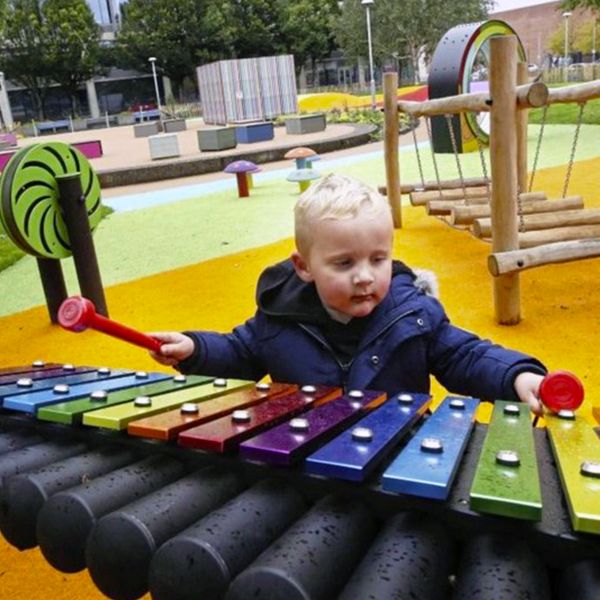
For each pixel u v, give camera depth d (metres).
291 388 1.46
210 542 0.89
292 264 1.81
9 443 1.40
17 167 3.71
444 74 8.59
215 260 5.33
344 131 16.78
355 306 1.50
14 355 3.70
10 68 42.97
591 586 0.81
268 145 14.89
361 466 0.96
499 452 0.99
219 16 42.78
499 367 1.54
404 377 1.67
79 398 1.43
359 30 40.22
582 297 3.76
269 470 1.08
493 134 3.32
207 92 28.23
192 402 1.38
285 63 26.22
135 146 19.02
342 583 0.88
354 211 1.46
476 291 4.00
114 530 0.96
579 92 3.80
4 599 1.78
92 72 44.78
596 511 0.84
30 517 1.13
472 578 0.84
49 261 4.11
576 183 6.97
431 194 5.58
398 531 0.93
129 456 1.25
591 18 41.78
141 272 5.20
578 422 1.19
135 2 43.66
